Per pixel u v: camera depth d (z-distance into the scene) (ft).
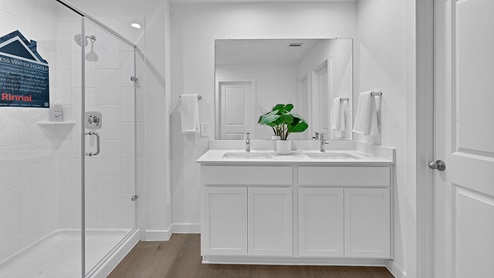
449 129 6.00
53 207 6.66
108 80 8.59
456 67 5.81
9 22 5.98
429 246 6.52
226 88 10.55
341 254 7.92
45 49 6.56
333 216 7.93
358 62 10.30
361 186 7.89
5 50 5.88
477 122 5.27
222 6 10.48
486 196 5.12
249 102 10.53
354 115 10.41
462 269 5.69
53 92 6.79
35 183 6.38
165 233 10.07
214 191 8.04
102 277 7.48
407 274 6.98
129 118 9.70
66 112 7.01
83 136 7.32
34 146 6.27
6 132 5.80
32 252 6.25
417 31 6.47
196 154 10.56
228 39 10.49
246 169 8.02
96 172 8.07
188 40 10.50
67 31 7.02
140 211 10.11
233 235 8.06
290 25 10.46
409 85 6.76
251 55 10.52
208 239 8.09
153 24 9.99
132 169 9.87
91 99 7.89
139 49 10.01
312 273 7.82
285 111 10.28
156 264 8.36
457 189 5.85
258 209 8.03
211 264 8.34
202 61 10.53
